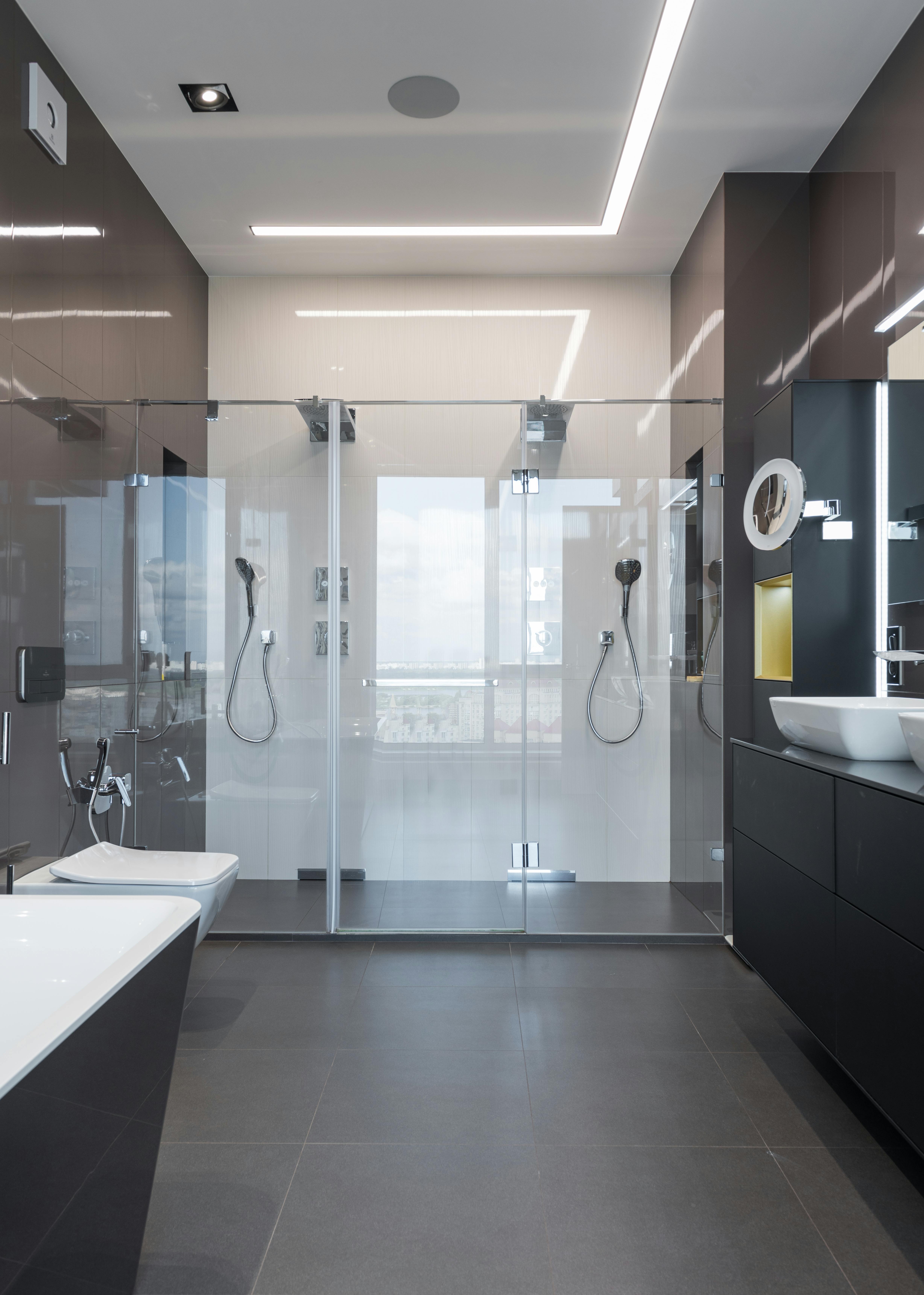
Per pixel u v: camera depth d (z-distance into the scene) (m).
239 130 3.27
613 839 3.72
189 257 4.12
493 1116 2.14
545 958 3.32
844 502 3.04
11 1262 0.90
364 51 2.88
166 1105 1.65
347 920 3.57
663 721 3.71
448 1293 1.54
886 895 1.81
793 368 3.59
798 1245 1.67
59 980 1.49
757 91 3.06
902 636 2.89
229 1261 1.61
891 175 2.89
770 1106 2.20
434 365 4.33
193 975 3.13
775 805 2.49
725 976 3.13
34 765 2.69
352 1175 1.89
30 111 2.60
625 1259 1.63
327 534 3.58
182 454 3.55
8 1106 0.88
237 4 2.66
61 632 2.86
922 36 2.68
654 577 3.69
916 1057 1.68
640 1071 2.38
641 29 2.78
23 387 2.62
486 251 4.15
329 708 3.57
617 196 3.72
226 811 3.57
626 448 3.66
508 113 3.18
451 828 3.60
